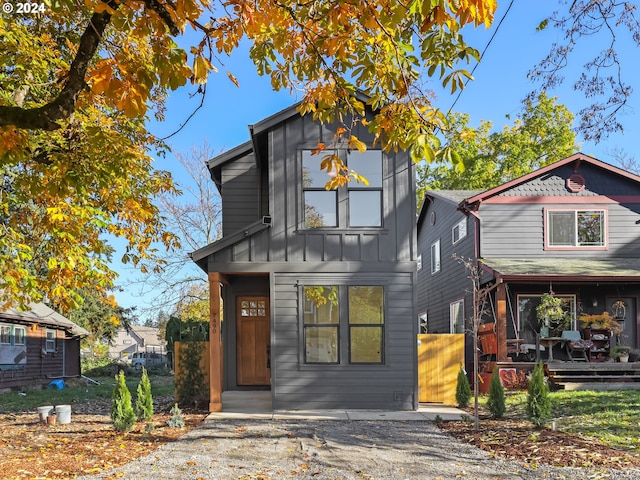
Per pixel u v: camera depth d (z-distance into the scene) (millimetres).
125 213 9047
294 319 12172
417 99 5547
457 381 12984
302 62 6379
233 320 14766
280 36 5988
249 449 8156
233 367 14609
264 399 13156
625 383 15172
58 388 22281
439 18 4016
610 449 7711
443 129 5297
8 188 9789
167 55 4457
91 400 16656
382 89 6023
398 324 12195
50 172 6582
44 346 24969
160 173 10188
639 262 17766
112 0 4359
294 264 12242
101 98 7523
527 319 18281
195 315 28703
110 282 8336
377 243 12336
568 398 12594
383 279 12258
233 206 14859
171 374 32469
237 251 12258
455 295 21344
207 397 12664
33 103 7719
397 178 12453
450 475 6680
